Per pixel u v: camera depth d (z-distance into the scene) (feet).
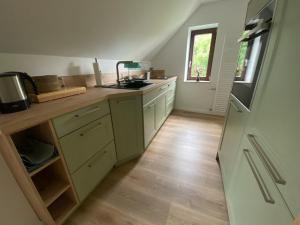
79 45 4.86
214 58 9.00
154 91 6.35
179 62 10.02
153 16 5.75
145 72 9.45
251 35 3.07
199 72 10.02
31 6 2.79
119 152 5.22
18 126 2.33
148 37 7.22
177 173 5.07
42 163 2.79
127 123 5.09
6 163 2.80
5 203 2.88
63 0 3.05
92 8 3.67
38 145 3.12
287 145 1.73
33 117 2.50
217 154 5.68
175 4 6.03
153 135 6.97
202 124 8.77
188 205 3.96
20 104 2.81
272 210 1.89
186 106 10.92
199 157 5.87
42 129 2.95
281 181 1.72
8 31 3.02
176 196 4.23
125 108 4.89
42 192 3.18
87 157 3.83
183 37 9.34
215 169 5.21
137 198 4.20
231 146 4.09
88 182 3.95
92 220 3.67
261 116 2.47
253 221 2.35
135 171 5.21
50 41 3.99
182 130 8.10
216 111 10.00
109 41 5.58
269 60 2.38
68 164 3.28
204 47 9.37
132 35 6.11
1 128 2.15
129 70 8.67
